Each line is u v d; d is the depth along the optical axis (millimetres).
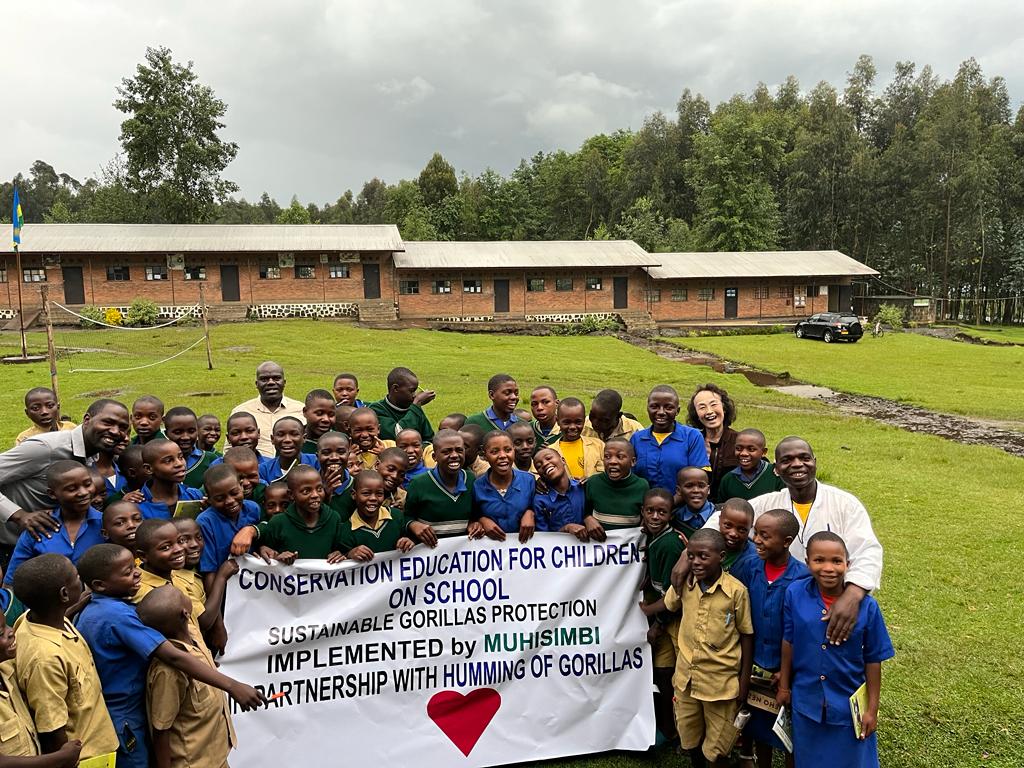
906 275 56062
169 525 3576
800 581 3629
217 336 28891
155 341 27188
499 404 6273
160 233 37344
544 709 4406
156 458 4188
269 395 6859
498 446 4426
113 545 3324
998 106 63094
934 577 7215
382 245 38125
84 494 4008
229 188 44938
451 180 79250
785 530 3703
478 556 4379
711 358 28453
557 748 4383
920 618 6273
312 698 4152
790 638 3625
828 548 3428
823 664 3482
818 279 44031
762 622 3807
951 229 53281
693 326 39656
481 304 40438
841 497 3994
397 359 24453
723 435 5227
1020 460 12812
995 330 46531
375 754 4199
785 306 43906
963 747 4379
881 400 19969
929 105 61125
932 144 52531
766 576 3820
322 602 4180
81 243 34719
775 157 61344
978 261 53812
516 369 23016
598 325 38656
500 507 4461
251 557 4082
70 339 27125
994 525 8844
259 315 36906
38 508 4641
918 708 4809
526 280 40844
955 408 18359
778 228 58156
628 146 82688
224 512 4066
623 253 42562
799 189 56656
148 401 5559
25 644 2967
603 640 4477
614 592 4504
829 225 55938
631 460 4473
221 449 10562
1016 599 6672
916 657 5547
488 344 30828
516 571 4418
